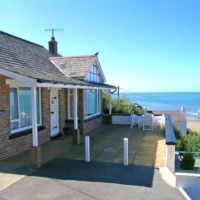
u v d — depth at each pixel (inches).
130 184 332.2
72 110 673.0
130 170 383.9
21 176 357.7
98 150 499.5
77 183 334.3
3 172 373.1
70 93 672.4
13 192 307.6
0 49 492.4
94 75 762.2
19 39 645.9
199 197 358.9
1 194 302.2
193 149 609.0
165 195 302.8
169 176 360.5
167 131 465.7
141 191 312.2
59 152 484.7
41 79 388.8
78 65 695.7
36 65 553.6
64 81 494.6
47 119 573.9
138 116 785.6
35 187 321.7
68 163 416.8
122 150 499.8
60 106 644.7
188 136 737.6
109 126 796.0
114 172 375.9
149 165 406.6
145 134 661.9
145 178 352.2
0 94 430.6
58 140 593.3
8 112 450.3
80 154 471.2
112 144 550.9
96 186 325.4
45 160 432.5
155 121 779.4
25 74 394.9
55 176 358.6
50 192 308.0
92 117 743.7
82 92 657.0
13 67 430.3
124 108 924.6
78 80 629.3
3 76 436.5
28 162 420.2
